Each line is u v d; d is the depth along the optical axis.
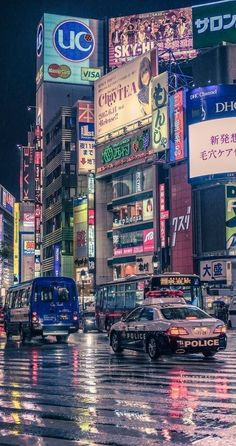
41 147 96.88
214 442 6.57
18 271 108.81
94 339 29.55
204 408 8.71
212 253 54.84
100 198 73.06
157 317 16.97
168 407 8.87
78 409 8.91
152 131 61.41
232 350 19.80
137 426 7.55
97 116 73.81
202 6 64.19
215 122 54.00
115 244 68.75
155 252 60.56
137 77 66.69
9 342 27.89
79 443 6.70
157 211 61.12
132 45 80.75
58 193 86.06
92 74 94.62
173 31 78.25
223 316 41.62
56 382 12.22
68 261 81.69
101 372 13.90
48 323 26.25
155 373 13.47
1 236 151.12
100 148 72.88
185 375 12.95
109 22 82.31
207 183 55.62
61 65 93.75
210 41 63.38
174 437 6.88
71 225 82.69
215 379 12.16
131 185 67.56
